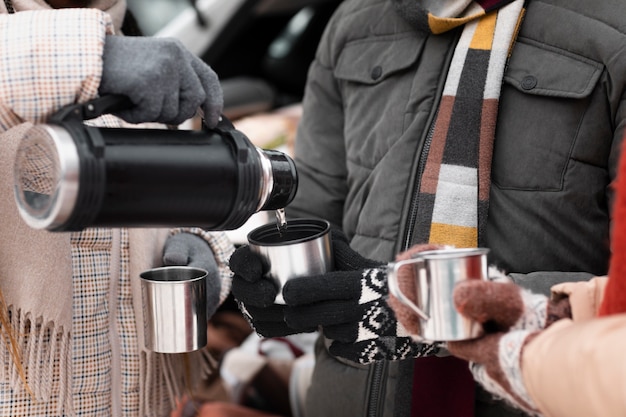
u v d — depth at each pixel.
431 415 1.41
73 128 0.98
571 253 1.38
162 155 1.02
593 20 1.34
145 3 3.13
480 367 1.02
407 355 1.21
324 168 1.72
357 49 1.62
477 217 1.39
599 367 0.77
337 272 1.16
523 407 0.95
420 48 1.50
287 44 3.63
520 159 1.39
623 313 0.87
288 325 1.17
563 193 1.37
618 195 0.87
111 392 1.47
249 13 3.21
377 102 1.57
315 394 1.61
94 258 1.42
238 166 1.07
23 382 1.34
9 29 1.08
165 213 1.04
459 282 0.98
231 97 3.09
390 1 1.56
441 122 1.42
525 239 1.39
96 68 1.04
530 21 1.41
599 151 1.36
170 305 1.26
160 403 1.52
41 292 1.33
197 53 3.14
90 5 1.45
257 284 1.17
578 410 0.80
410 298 1.02
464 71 1.41
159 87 1.05
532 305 1.04
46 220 0.98
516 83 1.40
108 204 0.99
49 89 1.06
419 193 1.43
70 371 1.39
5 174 1.33
